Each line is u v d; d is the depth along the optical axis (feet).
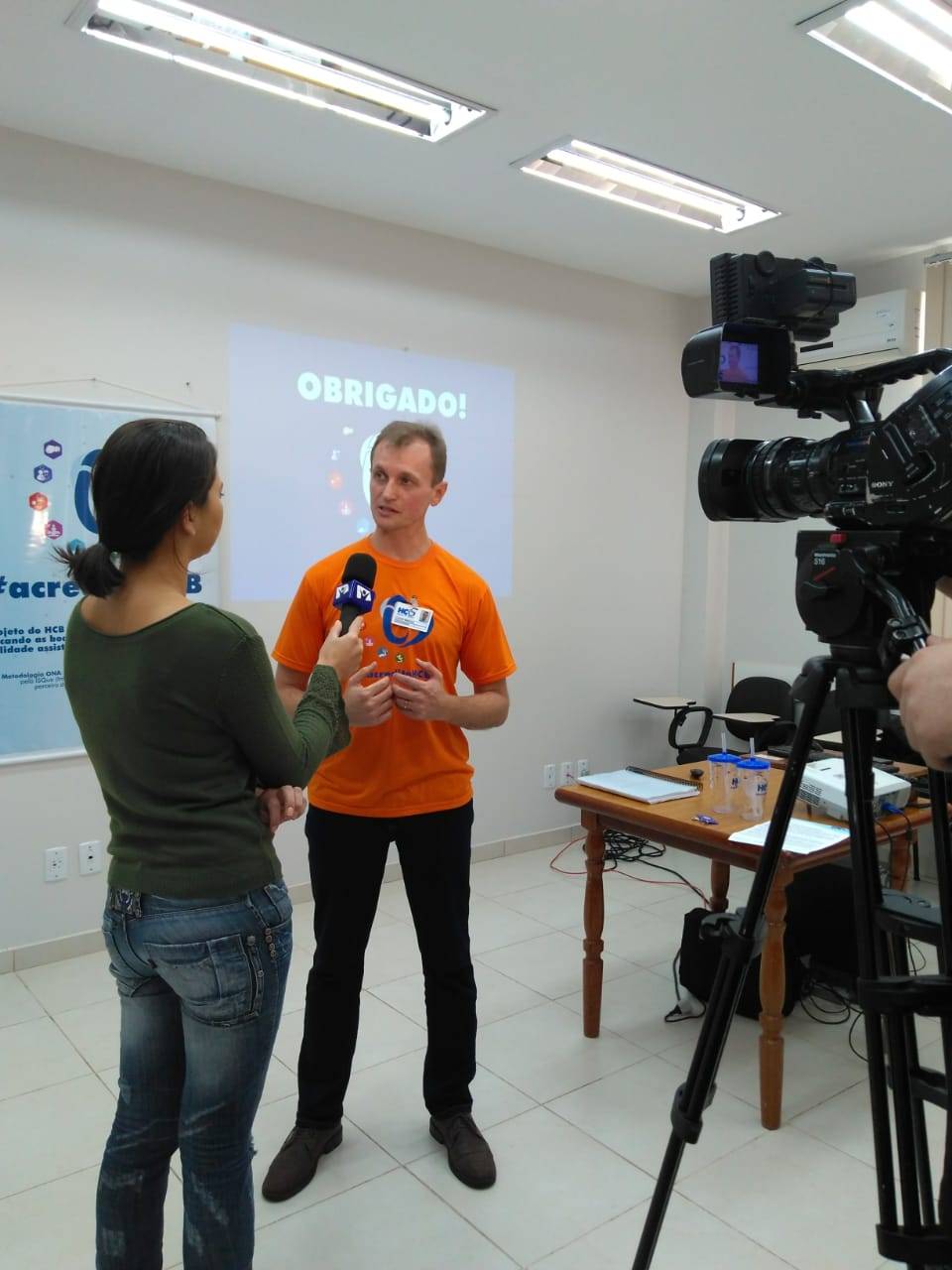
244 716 3.87
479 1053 7.94
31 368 9.55
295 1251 5.55
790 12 7.13
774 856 3.49
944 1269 2.83
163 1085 4.29
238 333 10.91
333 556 6.26
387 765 5.95
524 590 13.96
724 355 3.47
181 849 3.84
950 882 2.79
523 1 7.04
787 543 14.99
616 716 15.35
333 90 8.70
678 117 9.00
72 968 9.74
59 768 9.93
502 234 12.53
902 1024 3.04
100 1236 4.26
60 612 9.82
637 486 15.33
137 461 3.74
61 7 7.08
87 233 9.80
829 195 11.01
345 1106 7.10
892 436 2.89
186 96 8.58
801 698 3.35
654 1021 8.53
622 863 13.35
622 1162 6.44
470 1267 5.43
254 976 3.97
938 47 7.98
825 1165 6.43
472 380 13.08
